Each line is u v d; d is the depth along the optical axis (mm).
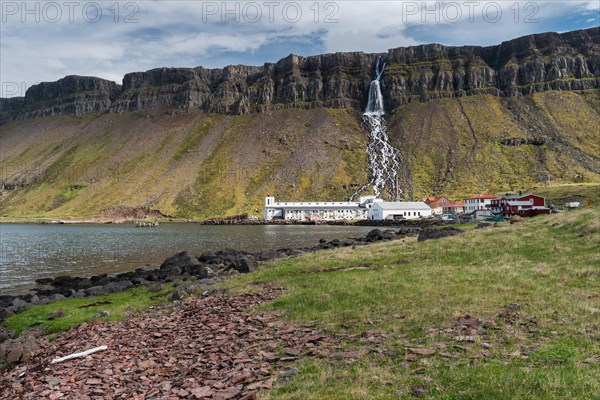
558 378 9562
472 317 15344
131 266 56812
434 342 13039
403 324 15273
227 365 13133
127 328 20469
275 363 12836
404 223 145125
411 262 30750
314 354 13117
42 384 13984
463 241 36438
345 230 134000
